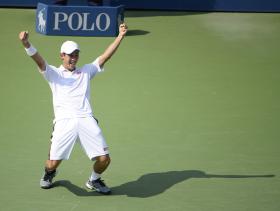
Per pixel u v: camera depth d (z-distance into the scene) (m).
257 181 25.55
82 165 26.62
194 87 38.69
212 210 22.91
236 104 35.78
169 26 54.22
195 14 59.03
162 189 24.61
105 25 49.59
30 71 40.50
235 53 46.75
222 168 26.86
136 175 25.92
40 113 33.25
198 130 31.42
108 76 40.16
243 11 60.00
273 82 40.31
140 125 31.94
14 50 45.03
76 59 22.81
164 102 35.72
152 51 46.34
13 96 35.88
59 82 22.70
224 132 31.22
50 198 23.55
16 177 25.41
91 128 22.39
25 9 58.56
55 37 48.94
